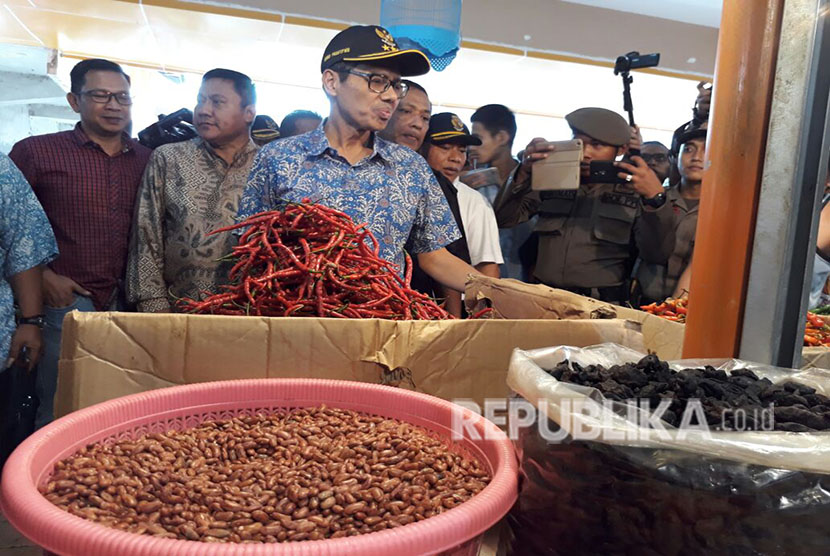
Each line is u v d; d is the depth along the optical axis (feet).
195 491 2.60
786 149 3.26
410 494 2.68
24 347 6.12
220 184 7.90
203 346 3.44
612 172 9.59
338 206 5.85
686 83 16.56
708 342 3.66
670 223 9.27
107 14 12.38
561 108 16.94
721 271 3.58
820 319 6.02
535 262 11.09
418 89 9.25
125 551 1.80
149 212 7.85
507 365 3.75
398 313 4.50
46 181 8.20
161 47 13.89
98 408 2.96
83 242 8.35
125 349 3.35
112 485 2.58
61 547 1.88
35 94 14.39
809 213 3.26
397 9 10.03
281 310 4.33
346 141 6.04
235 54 14.16
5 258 5.93
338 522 2.53
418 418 3.36
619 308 4.67
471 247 9.71
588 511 2.31
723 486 2.05
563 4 15.25
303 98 15.10
